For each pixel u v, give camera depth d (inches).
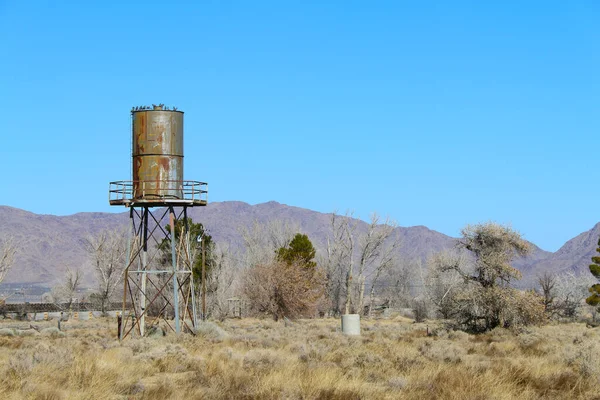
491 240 2256.4
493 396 905.5
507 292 2215.8
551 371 1091.3
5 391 924.0
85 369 1097.4
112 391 994.1
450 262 3634.4
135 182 2005.4
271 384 990.4
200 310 3383.4
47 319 3875.5
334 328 2687.0
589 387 984.9
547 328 2217.0
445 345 1610.5
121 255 4138.8
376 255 4178.2
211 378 1056.8
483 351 1540.4
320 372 1068.5
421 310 3764.8
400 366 1203.2
